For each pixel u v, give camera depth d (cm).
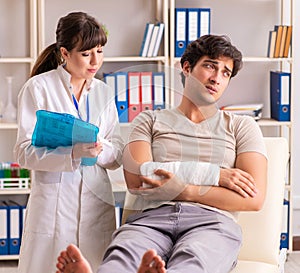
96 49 324
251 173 329
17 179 510
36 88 324
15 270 501
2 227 511
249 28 544
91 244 329
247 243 343
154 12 536
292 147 528
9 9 525
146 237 311
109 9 533
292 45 519
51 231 326
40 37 506
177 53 515
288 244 532
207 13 514
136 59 511
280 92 523
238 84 549
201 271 290
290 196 529
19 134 325
